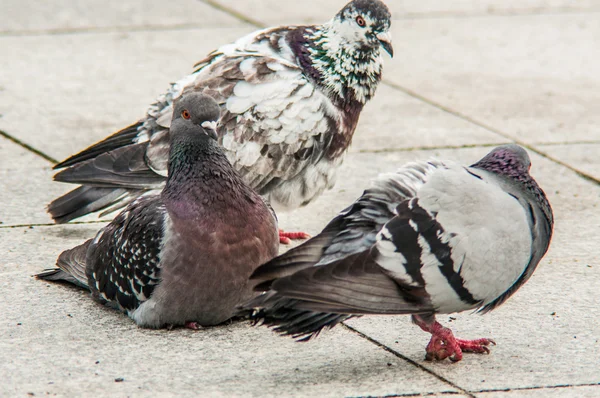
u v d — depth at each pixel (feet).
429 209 26.63
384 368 28.76
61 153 47.75
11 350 29.27
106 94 56.80
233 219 30.22
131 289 31.12
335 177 41.16
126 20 71.15
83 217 41.37
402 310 26.17
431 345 29.14
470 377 28.19
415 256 26.27
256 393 26.96
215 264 30.04
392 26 72.02
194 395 26.78
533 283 35.24
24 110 53.62
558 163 48.32
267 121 38.75
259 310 27.99
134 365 28.58
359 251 26.55
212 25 70.38
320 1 77.56
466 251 26.53
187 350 29.73
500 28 72.02
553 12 76.33
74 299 33.40
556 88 60.03
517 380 28.02
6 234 38.65
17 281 34.50
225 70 39.60
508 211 27.30
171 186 31.19
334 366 28.84
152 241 30.37
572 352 29.94
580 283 35.27
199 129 30.73
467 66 63.87
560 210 42.57
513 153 29.48
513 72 62.95
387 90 59.31
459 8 77.00
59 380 27.48
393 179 27.45
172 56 63.72
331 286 25.68
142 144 38.70
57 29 68.44
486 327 31.86
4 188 43.24
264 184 39.55
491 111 55.88
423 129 52.85
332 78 39.63
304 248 26.76
